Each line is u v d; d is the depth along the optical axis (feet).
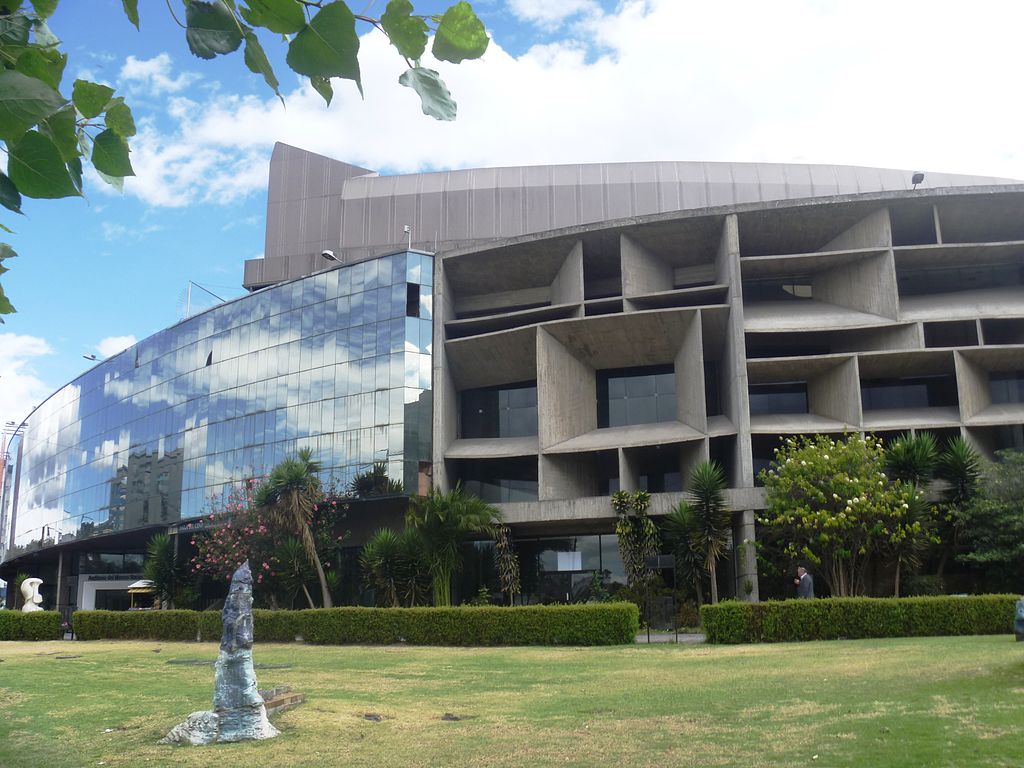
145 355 183.42
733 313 125.29
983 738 29.14
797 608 77.51
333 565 140.67
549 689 50.90
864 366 126.11
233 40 6.86
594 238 136.87
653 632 102.17
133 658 78.89
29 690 53.98
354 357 140.97
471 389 149.28
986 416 120.26
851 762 27.30
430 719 40.42
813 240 135.95
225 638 36.58
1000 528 96.53
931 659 52.24
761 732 33.63
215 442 157.58
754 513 113.50
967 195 124.77
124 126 7.65
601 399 142.10
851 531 95.76
